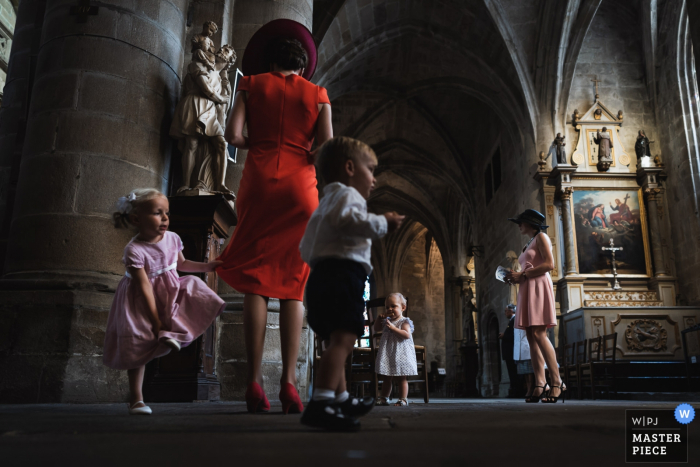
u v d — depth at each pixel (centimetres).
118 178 466
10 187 587
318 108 273
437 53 1695
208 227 473
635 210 1404
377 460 83
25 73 632
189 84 542
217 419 186
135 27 503
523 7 1448
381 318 563
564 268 1373
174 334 224
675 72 1383
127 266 230
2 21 1388
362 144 180
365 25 1544
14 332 407
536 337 491
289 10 672
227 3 638
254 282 245
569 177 1403
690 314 1202
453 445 105
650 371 1152
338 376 151
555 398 480
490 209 1919
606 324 1203
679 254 1346
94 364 414
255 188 256
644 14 1466
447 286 2580
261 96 269
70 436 121
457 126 2047
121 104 481
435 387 2738
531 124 1477
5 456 85
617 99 1487
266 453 91
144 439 114
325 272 162
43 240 437
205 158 535
